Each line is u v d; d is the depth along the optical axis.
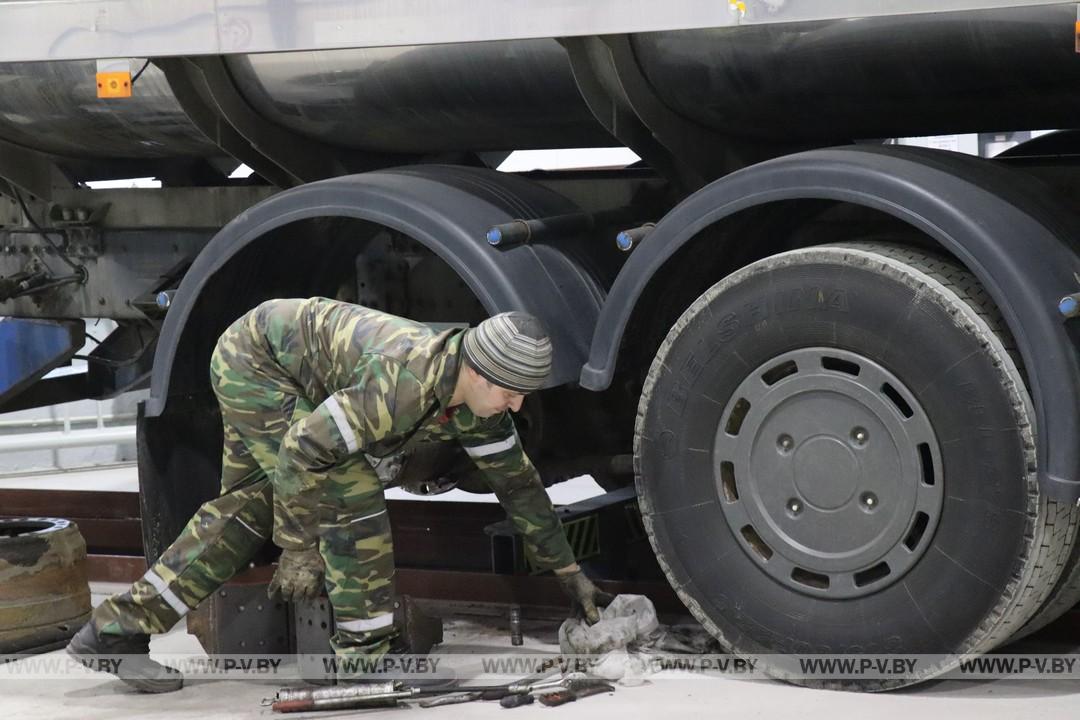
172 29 11.34
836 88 10.73
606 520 12.99
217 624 11.51
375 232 12.93
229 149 12.72
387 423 9.46
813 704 9.73
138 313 13.95
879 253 9.83
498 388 9.43
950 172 9.74
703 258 10.84
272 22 11.05
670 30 10.30
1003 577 9.44
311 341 10.15
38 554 11.88
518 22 10.43
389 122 12.48
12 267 14.38
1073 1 9.16
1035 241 9.41
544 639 11.88
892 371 9.68
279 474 9.62
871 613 9.89
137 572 14.45
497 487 10.59
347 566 10.03
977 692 9.95
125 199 13.91
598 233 11.98
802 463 10.04
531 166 15.52
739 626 10.36
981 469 9.45
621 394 12.19
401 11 10.70
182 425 12.27
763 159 12.25
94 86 12.88
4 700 10.62
